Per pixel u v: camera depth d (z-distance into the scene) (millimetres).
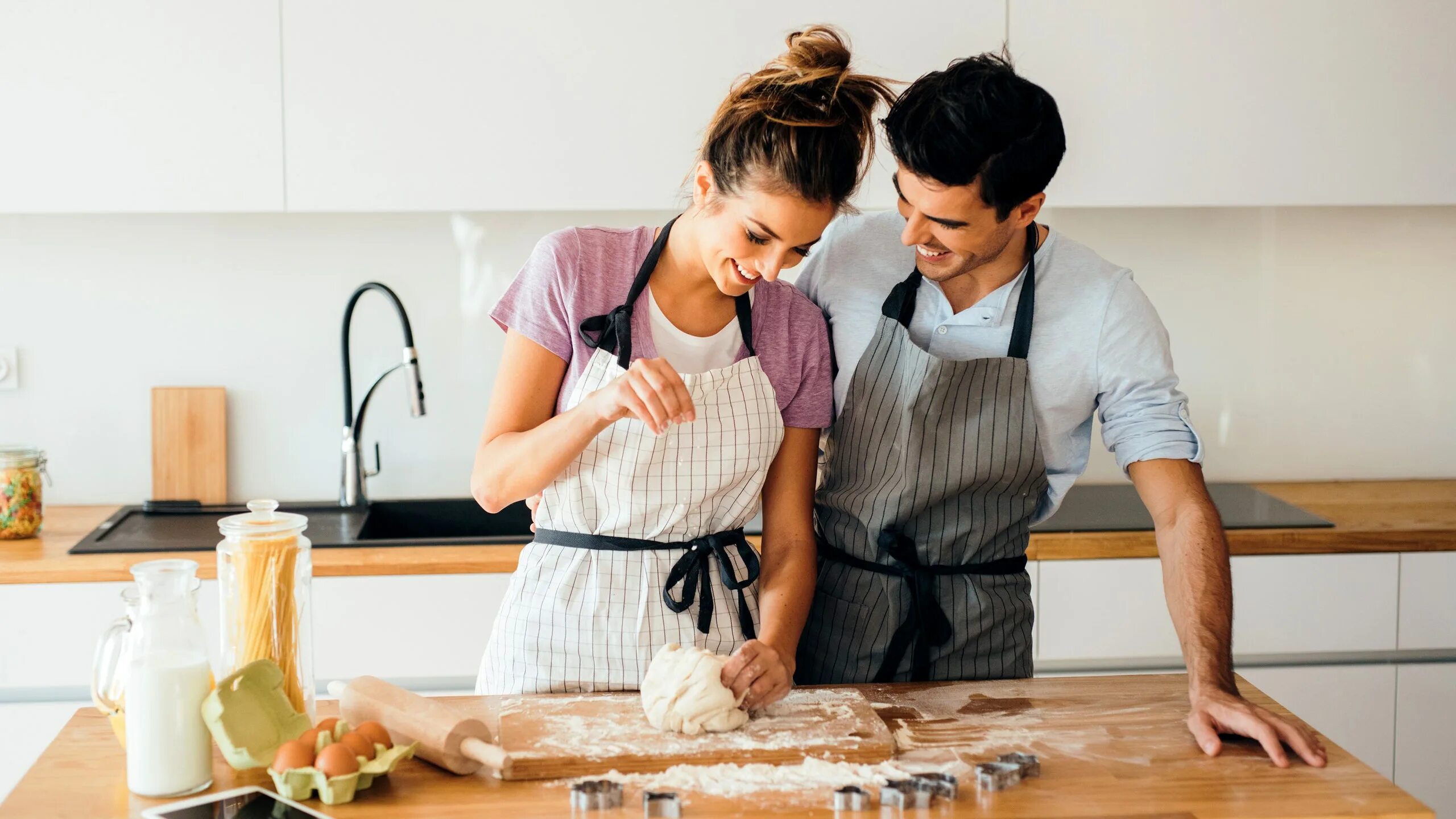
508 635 1486
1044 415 1600
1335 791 1184
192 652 1168
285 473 2754
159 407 2658
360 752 1159
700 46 2371
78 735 1300
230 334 2709
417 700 1257
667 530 1487
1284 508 2568
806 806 1133
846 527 1656
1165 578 1505
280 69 2330
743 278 1399
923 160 1331
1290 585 2385
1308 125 2471
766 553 1561
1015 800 1152
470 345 2770
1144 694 1453
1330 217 2873
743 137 1296
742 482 1513
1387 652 2445
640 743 1241
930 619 1600
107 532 2430
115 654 1195
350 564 2242
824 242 1729
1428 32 2465
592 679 1453
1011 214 1410
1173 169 2465
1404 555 2393
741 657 1317
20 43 2281
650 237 1522
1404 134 2488
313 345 2732
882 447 1609
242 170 2346
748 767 1210
